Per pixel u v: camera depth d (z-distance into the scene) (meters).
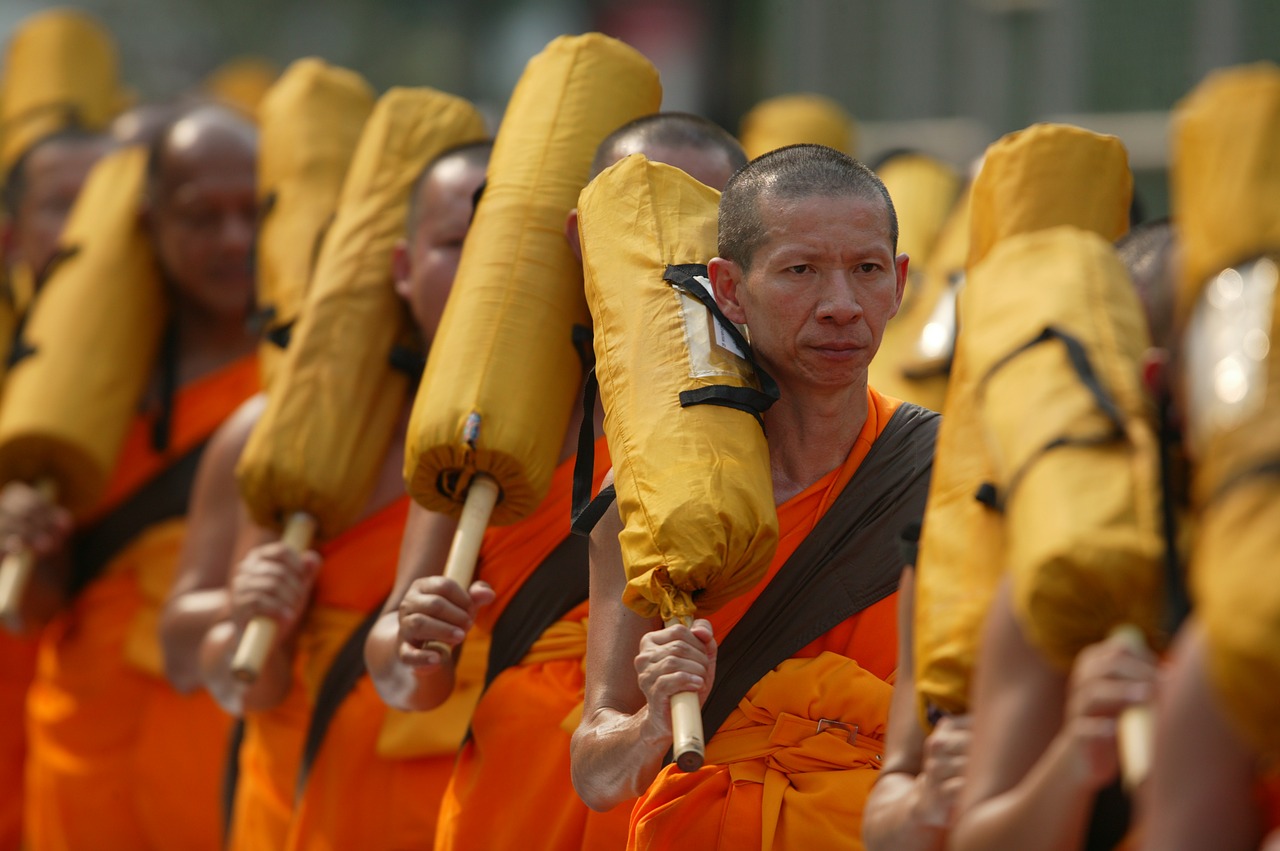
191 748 22.00
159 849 22.36
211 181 22.48
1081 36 36.09
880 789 10.72
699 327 12.33
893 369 21.03
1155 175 35.19
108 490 23.06
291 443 16.50
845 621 12.69
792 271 12.06
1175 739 8.08
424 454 13.91
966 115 37.81
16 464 21.83
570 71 15.54
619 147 14.44
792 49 40.25
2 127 33.41
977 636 9.74
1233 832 7.99
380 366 17.05
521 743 14.45
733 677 12.61
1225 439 7.85
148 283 23.20
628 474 11.92
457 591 13.73
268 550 16.56
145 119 28.73
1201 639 8.06
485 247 14.56
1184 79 35.00
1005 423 9.45
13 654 26.05
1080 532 8.71
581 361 14.48
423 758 16.22
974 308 10.32
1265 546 7.43
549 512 14.90
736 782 12.41
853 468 12.82
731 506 11.55
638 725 11.71
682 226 13.09
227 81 46.03
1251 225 8.31
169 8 62.75
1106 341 9.51
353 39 62.25
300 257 20.06
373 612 17.03
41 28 33.50
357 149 19.67
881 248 12.09
